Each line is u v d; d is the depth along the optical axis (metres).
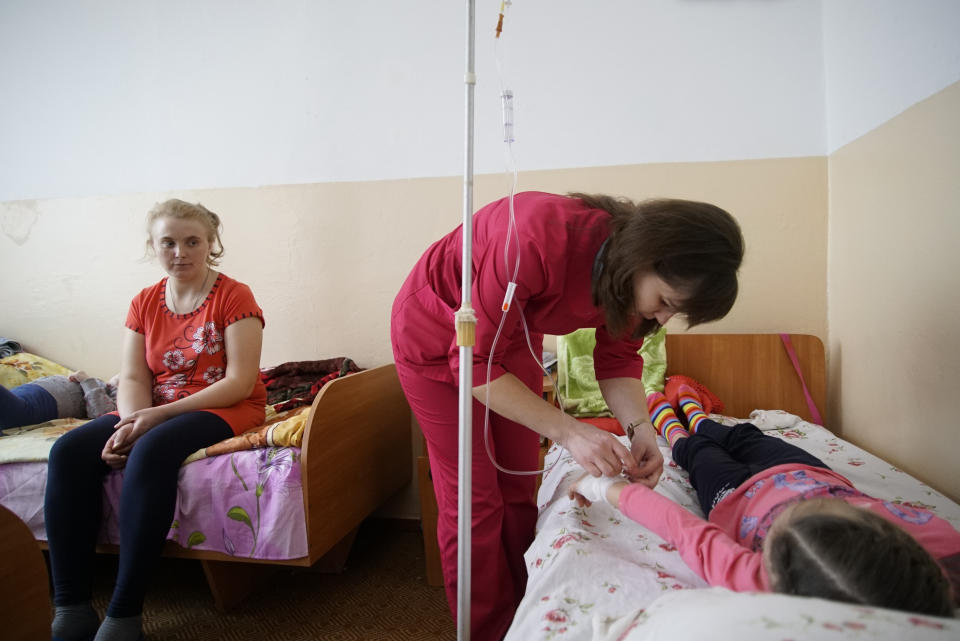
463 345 0.77
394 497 2.14
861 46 1.63
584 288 0.93
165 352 1.62
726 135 1.94
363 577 1.75
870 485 1.23
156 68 2.25
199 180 2.23
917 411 1.38
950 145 1.23
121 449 1.40
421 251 2.10
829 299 1.90
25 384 1.95
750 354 1.90
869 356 1.63
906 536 0.59
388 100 2.11
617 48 1.99
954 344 1.23
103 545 1.44
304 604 1.59
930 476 1.33
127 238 2.28
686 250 0.73
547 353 1.96
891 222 1.49
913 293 1.39
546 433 0.95
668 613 0.58
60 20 2.31
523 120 2.04
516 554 1.24
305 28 2.15
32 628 0.91
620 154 1.99
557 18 2.01
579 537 0.95
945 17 1.24
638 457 1.06
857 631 0.44
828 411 1.92
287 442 1.39
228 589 1.54
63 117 2.32
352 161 2.13
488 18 2.04
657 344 1.89
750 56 1.92
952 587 0.61
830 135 1.87
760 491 1.03
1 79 2.36
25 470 1.47
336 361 2.06
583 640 0.71
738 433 1.40
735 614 0.50
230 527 1.37
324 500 1.43
